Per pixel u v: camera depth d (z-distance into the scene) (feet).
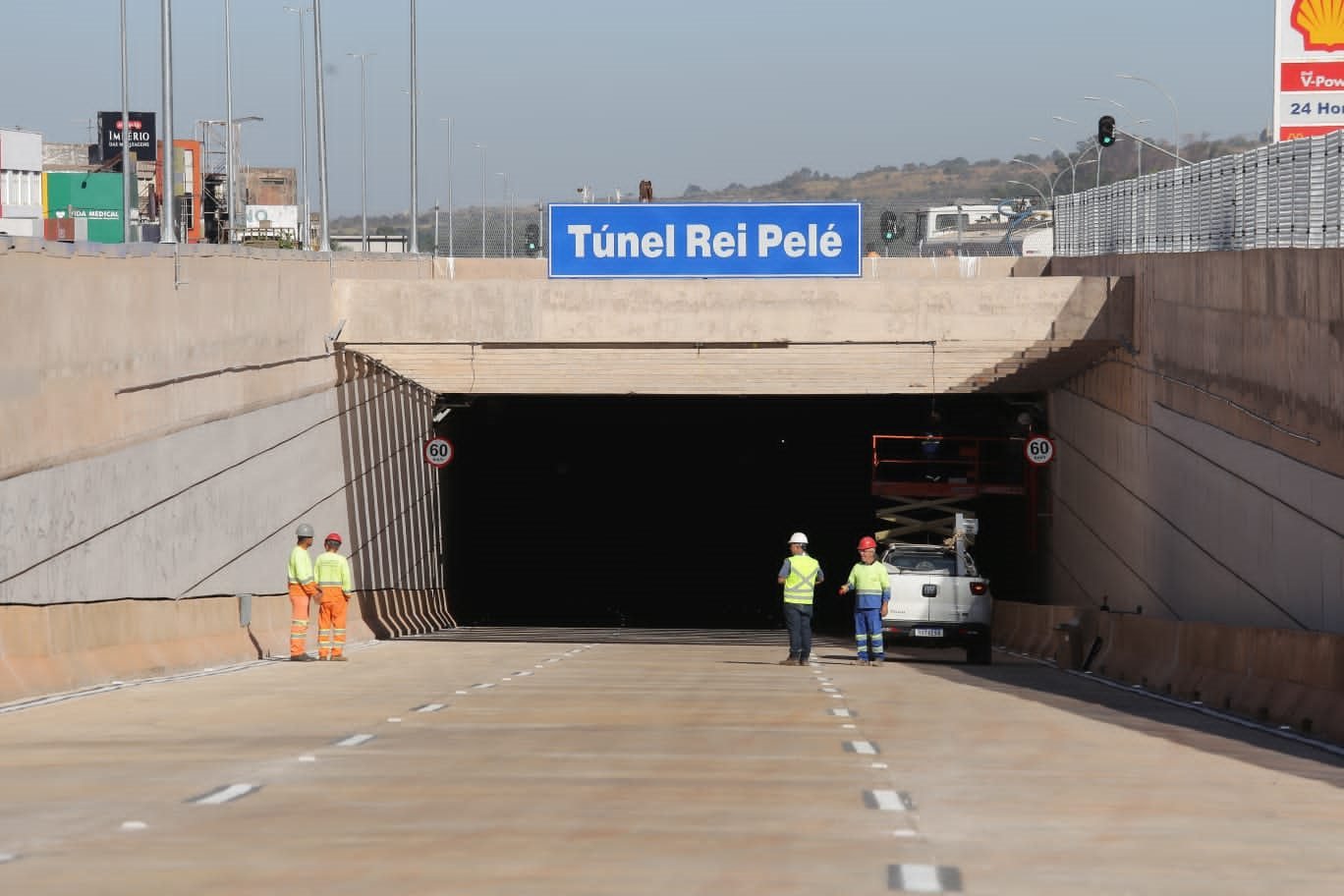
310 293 390.21
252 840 98.53
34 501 231.91
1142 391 381.81
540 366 488.44
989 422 641.40
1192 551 327.88
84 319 252.01
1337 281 231.91
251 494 344.49
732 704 206.80
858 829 104.53
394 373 491.72
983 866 91.45
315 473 399.85
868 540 322.14
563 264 438.81
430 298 407.23
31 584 230.27
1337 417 231.50
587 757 144.87
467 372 491.31
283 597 351.25
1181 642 261.24
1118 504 413.80
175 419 295.48
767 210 437.99
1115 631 314.96
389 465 497.46
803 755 149.07
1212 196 331.16
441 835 100.99
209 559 315.78
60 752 148.46
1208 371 313.12
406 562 529.04
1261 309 273.95
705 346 413.59
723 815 110.22
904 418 655.76
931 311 401.29
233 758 142.72
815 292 403.95
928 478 599.98
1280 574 261.85
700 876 87.20
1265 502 270.87
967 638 346.95
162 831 101.96
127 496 270.67
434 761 141.08
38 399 234.17
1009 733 175.11
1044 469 554.87
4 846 96.07
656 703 207.31
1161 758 153.17
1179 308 341.62
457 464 648.79
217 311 320.29
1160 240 385.50
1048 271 584.81
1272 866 92.89
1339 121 389.80
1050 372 485.56
